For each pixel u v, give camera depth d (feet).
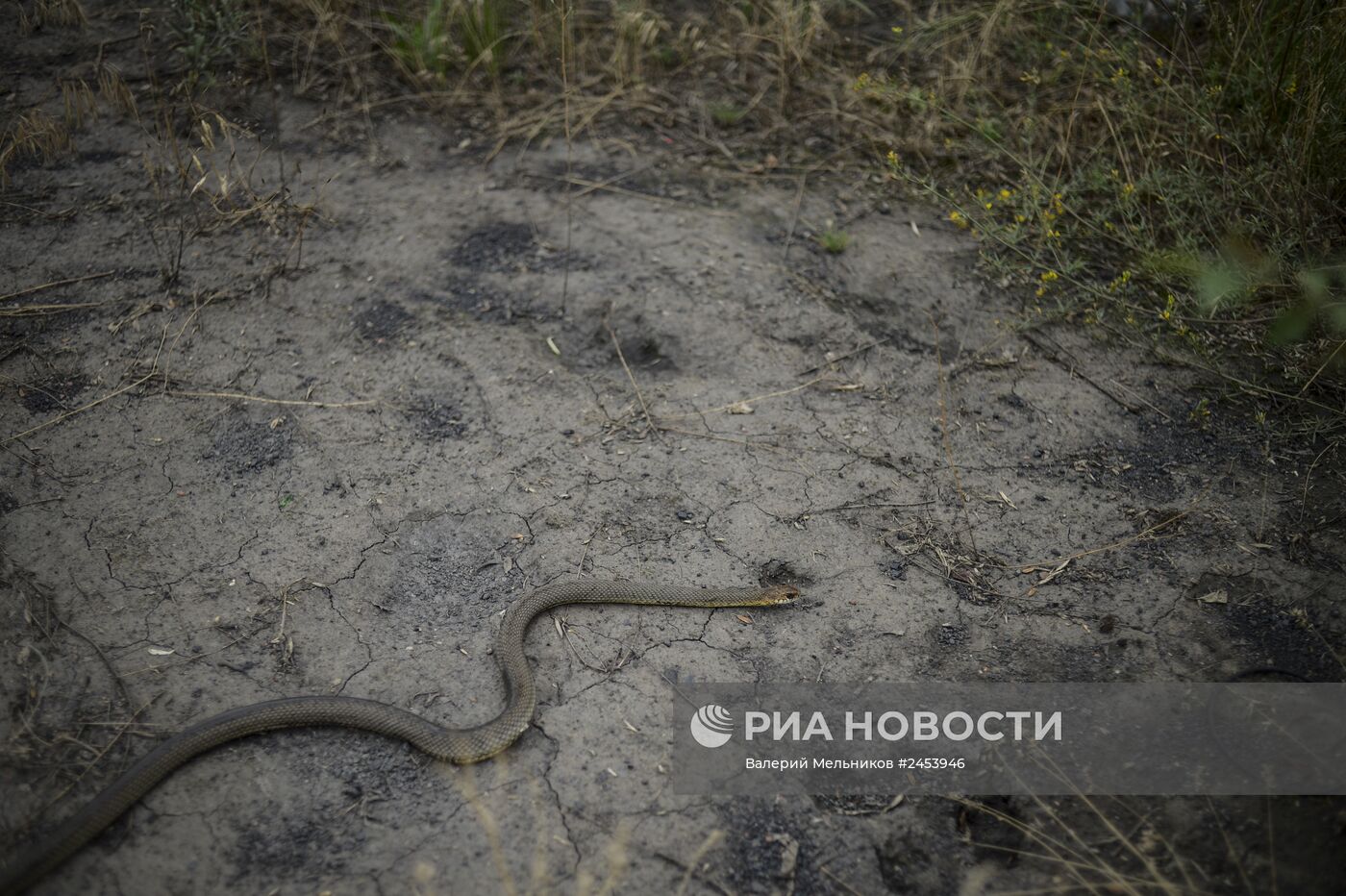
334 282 5.86
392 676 4.31
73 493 4.79
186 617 4.42
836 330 5.80
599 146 6.95
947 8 7.54
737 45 7.53
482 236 6.22
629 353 5.65
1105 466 5.21
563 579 4.66
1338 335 5.51
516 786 4.00
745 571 4.73
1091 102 6.70
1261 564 4.78
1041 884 3.83
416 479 4.99
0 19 7.19
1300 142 5.85
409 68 7.29
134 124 6.65
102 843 3.77
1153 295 6.02
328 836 3.84
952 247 6.29
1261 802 4.02
